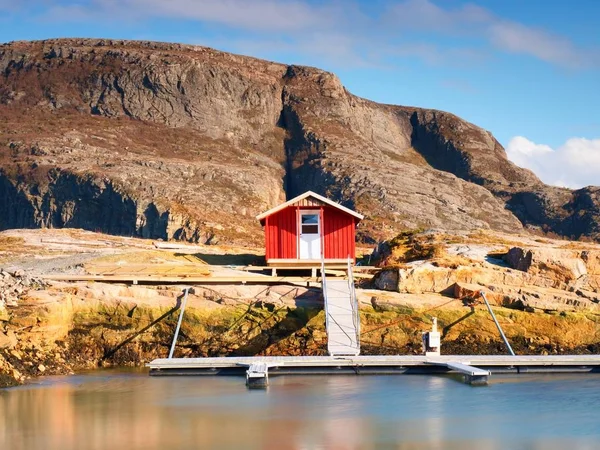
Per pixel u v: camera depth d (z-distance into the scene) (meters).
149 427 30.97
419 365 40.72
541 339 45.91
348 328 42.69
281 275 51.59
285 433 30.12
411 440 29.25
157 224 179.00
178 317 45.19
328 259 49.97
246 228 184.75
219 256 56.75
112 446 28.61
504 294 46.84
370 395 35.91
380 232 189.75
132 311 45.19
